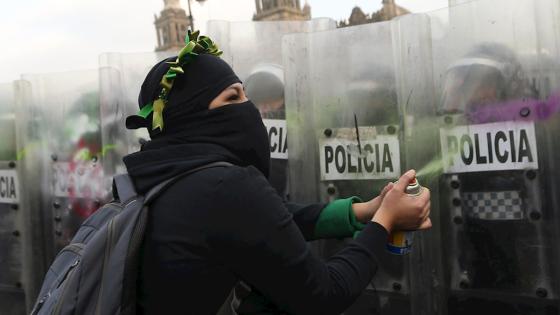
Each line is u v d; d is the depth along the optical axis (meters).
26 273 2.65
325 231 1.28
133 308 0.96
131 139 2.36
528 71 1.69
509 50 1.72
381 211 1.12
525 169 1.71
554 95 1.65
